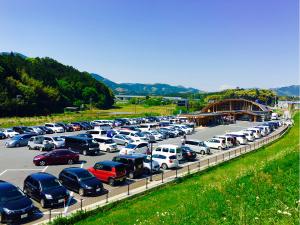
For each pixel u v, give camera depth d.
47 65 158.88
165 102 161.75
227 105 107.19
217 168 33.53
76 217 18.58
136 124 74.62
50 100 110.69
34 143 40.78
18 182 25.56
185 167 33.50
